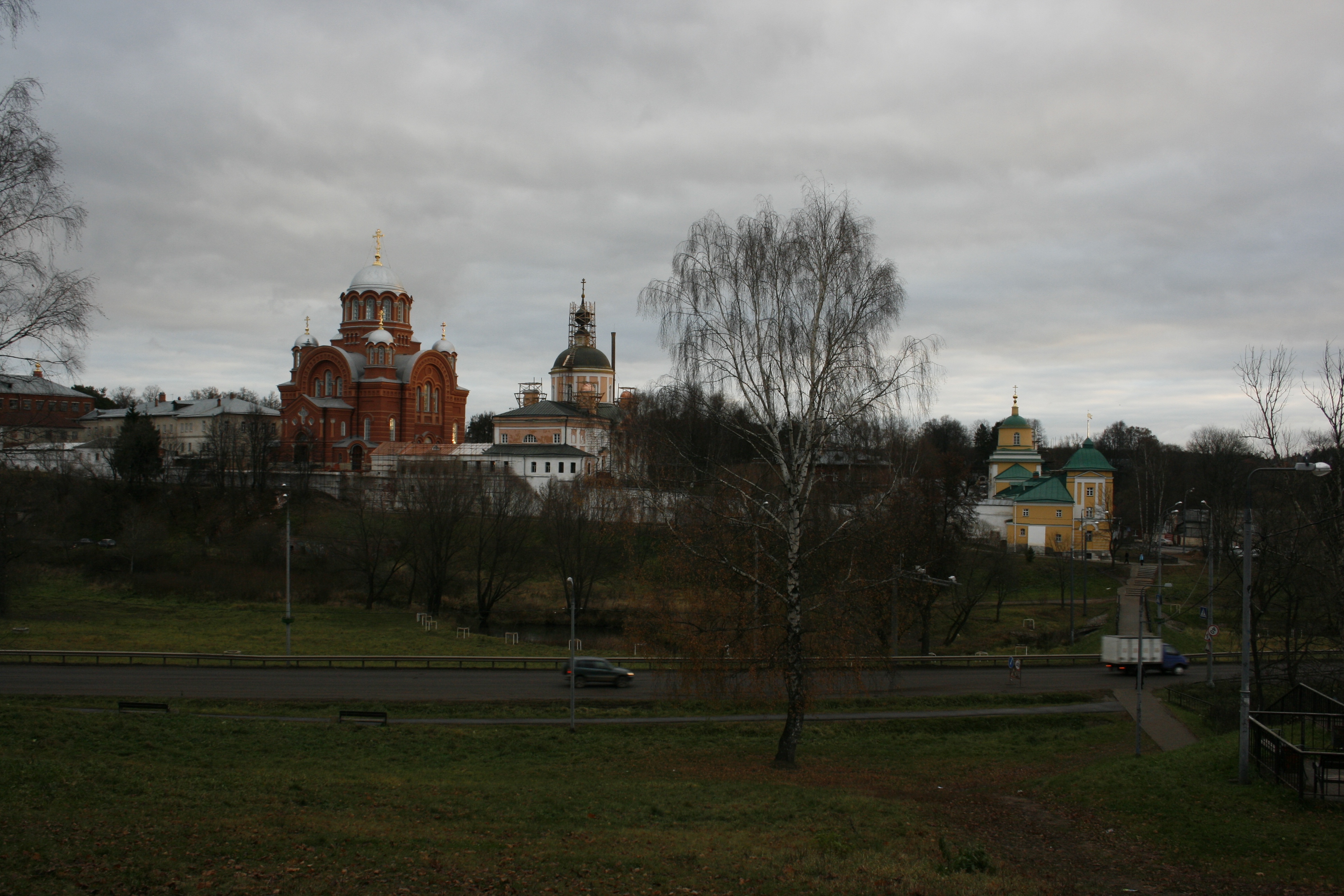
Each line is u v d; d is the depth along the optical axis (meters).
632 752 32.72
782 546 31.05
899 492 38.09
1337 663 43.06
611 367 146.25
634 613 73.75
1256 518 47.56
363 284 137.50
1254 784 23.72
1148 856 19.64
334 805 21.47
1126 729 38.06
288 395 134.25
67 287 25.58
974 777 29.69
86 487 94.25
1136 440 191.75
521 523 80.88
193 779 23.55
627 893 15.81
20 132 23.95
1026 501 110.38
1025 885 17.20
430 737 33.78
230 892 14.62
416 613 72.12
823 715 40.28
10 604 65.50
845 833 20.50
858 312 28.05
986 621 77.56
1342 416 36.62
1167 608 78.12
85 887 14.33
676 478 33.91
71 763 24.89
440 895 15.21
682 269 28.77
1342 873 17.97
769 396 28.73
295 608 71.69
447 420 138.50
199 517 99.62
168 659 48.28
